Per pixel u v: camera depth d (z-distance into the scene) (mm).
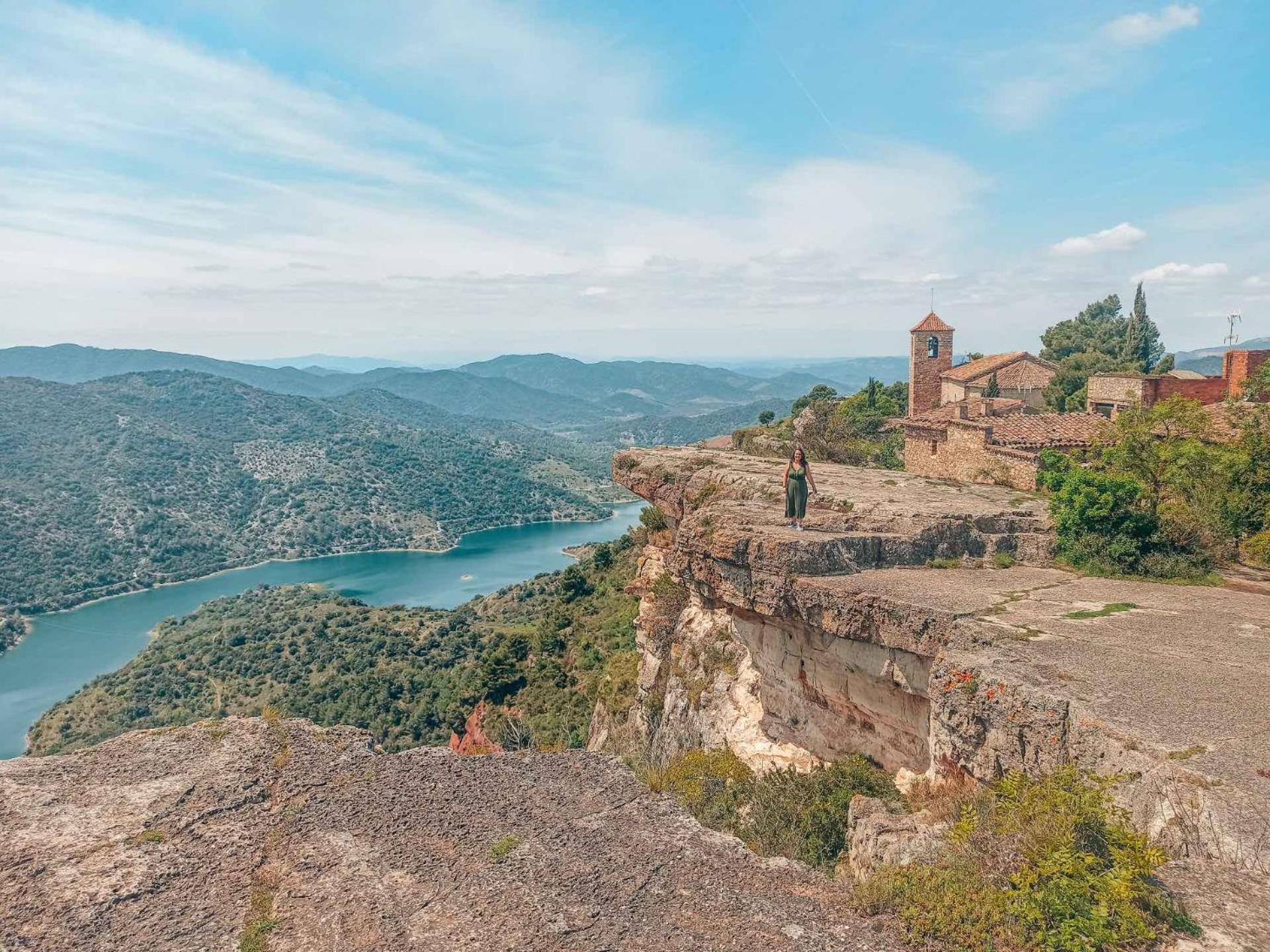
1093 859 7027
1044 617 12438
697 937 7914
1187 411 21672
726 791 16516
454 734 58406
